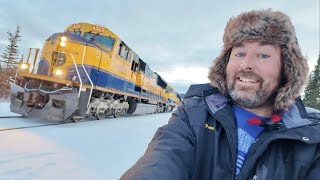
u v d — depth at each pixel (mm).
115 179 4102
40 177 3715
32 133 6562
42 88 9164
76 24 11531
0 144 5098
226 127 1401
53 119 8734
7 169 3814
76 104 8875
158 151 1294
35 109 8898
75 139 6598
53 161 4523
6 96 34594
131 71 14766
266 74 1419
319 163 1296
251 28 1423
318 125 1349
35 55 9945
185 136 1442
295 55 1438
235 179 1338
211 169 1387
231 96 1495
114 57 11570
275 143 1345
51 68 9586
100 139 7078
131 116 16844
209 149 1417
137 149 6473
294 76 1428
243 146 1405
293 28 1471
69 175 3980
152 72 21141
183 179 1291
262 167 1315
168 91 33188
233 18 1559
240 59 1474
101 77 10516
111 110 12961
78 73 9211
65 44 9664
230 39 1521
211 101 1521
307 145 1306
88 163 4719
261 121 1360
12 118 8859
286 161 1314
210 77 1632
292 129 1323
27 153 4773
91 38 11148
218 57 1620
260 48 1433
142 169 1140
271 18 1439
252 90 1422
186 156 1346
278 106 1421
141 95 18141
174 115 1632
